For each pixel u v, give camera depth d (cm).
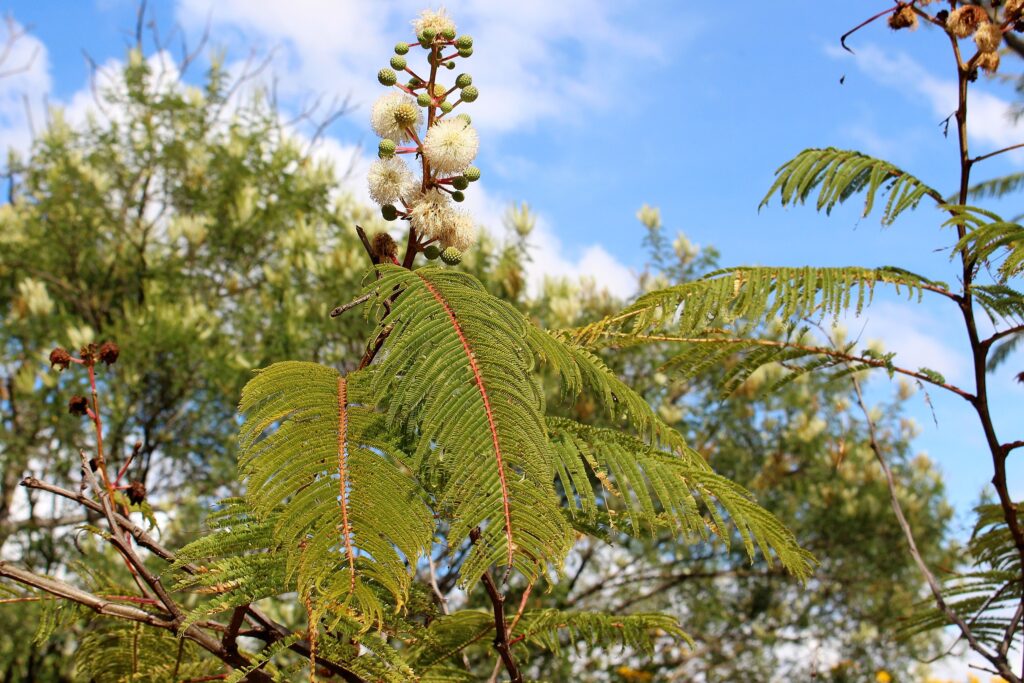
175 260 926
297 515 105
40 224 957
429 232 141
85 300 919
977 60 240
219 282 958
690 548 825
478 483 101
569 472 125
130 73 1033
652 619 179
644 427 146
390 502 108
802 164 249
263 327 820
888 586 885
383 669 135
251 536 126
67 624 163
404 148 148
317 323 765
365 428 114
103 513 159
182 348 781
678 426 774
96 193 952
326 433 111
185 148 1002
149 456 802
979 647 238
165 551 163
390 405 107
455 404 103
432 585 200
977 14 238
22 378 751
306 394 115
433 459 111
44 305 791
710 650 872
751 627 896
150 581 153
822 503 854
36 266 920
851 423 885
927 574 256
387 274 117
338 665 137
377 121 146
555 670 629
